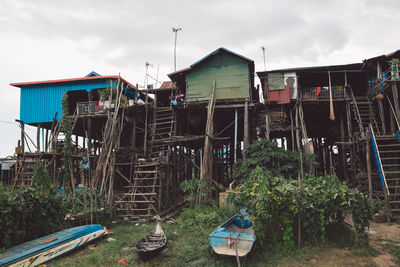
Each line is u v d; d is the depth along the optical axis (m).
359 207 7.18
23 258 6.23
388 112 16.84
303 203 6.87
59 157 17.92
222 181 19.14
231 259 6.63
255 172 7.58
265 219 7.05
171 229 9.88
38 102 21.11
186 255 7.23
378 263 6.22
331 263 6.26
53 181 16.52
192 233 9.34
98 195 12.51
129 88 22.03
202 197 13.50
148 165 13.06
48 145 18.94
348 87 16.97
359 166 14.57
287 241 7.07
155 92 18.42
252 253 6.83
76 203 11.06
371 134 12.62
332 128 18.83
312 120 21.06
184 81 19.77
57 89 21.06
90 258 7.06
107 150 15.41
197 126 18.97
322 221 7.07
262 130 17.45
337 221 8.13
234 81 17.28
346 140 17.16
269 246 7.22
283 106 17.94
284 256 6.71
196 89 17.67
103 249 7.87
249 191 7.24
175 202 15.77
